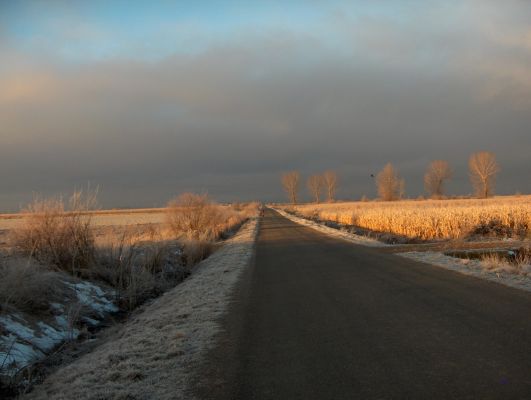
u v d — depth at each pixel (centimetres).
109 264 1456
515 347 537
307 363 532
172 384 502
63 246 1335
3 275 951
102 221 6331
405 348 561
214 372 529
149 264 1581
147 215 9619
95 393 494
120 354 638
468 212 2680
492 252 1499
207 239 2677
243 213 7669
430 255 1527
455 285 969
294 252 1912
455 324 657
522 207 2677
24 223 1319
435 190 10800
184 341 678
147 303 1231
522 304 759
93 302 1138
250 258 1786
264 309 860
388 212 3262
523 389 413
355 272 1255
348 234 2814
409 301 838
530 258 1312
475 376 452
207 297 1024
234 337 676
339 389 444
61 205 1367
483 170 9650
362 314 763
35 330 859
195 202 3072
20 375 660
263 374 507
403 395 416
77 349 818
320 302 889
